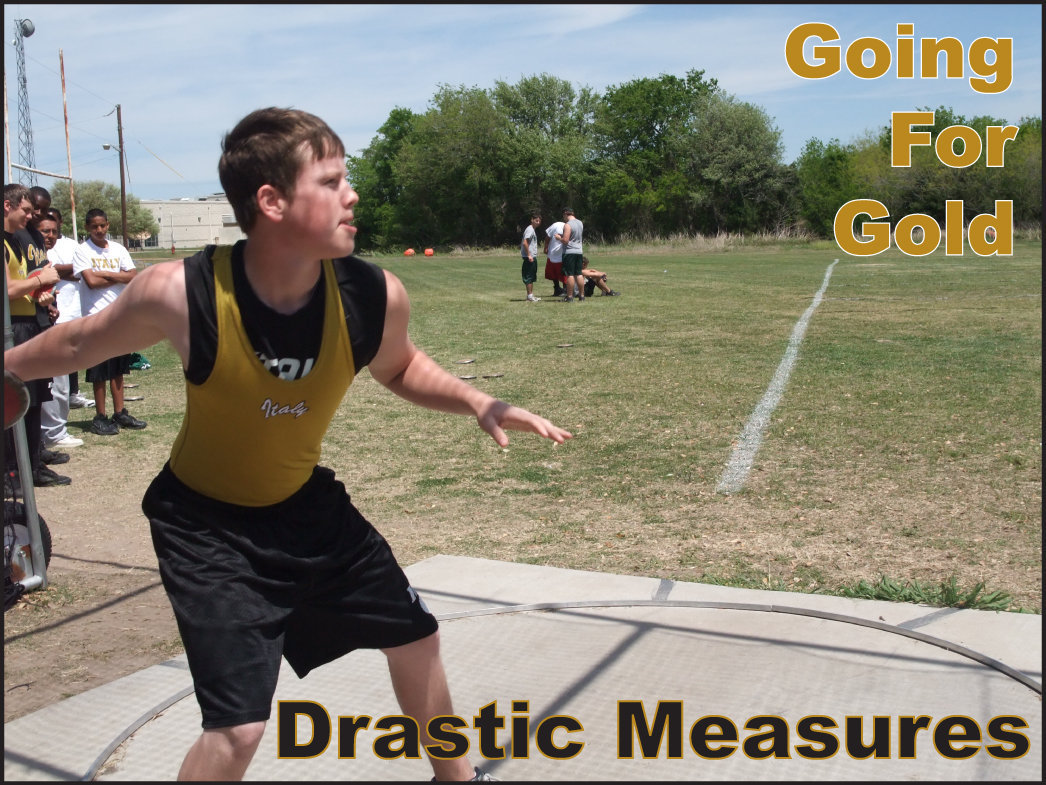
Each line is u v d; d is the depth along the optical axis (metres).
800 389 8.36
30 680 3.24
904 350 10.48
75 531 5.16
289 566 2.02
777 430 6.82
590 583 3.85
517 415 2.11
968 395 7.81
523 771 2.46
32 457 6.09
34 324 6.27
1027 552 4.19
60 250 7.66
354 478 6.08
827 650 3.12
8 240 6.04
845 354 10.30
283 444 2.00
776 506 5.06
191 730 2.77
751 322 13.73
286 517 2.08
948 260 31.03
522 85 70.38
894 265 28.98
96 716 2.87
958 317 13.67
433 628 2.23
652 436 6.84
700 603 3.57
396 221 72.06
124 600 4.07
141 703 2.95
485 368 10.14
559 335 12.84
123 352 2.04
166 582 1.99
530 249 18.34
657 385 8.83
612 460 6.23
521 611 3.56
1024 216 46.44
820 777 2.40
